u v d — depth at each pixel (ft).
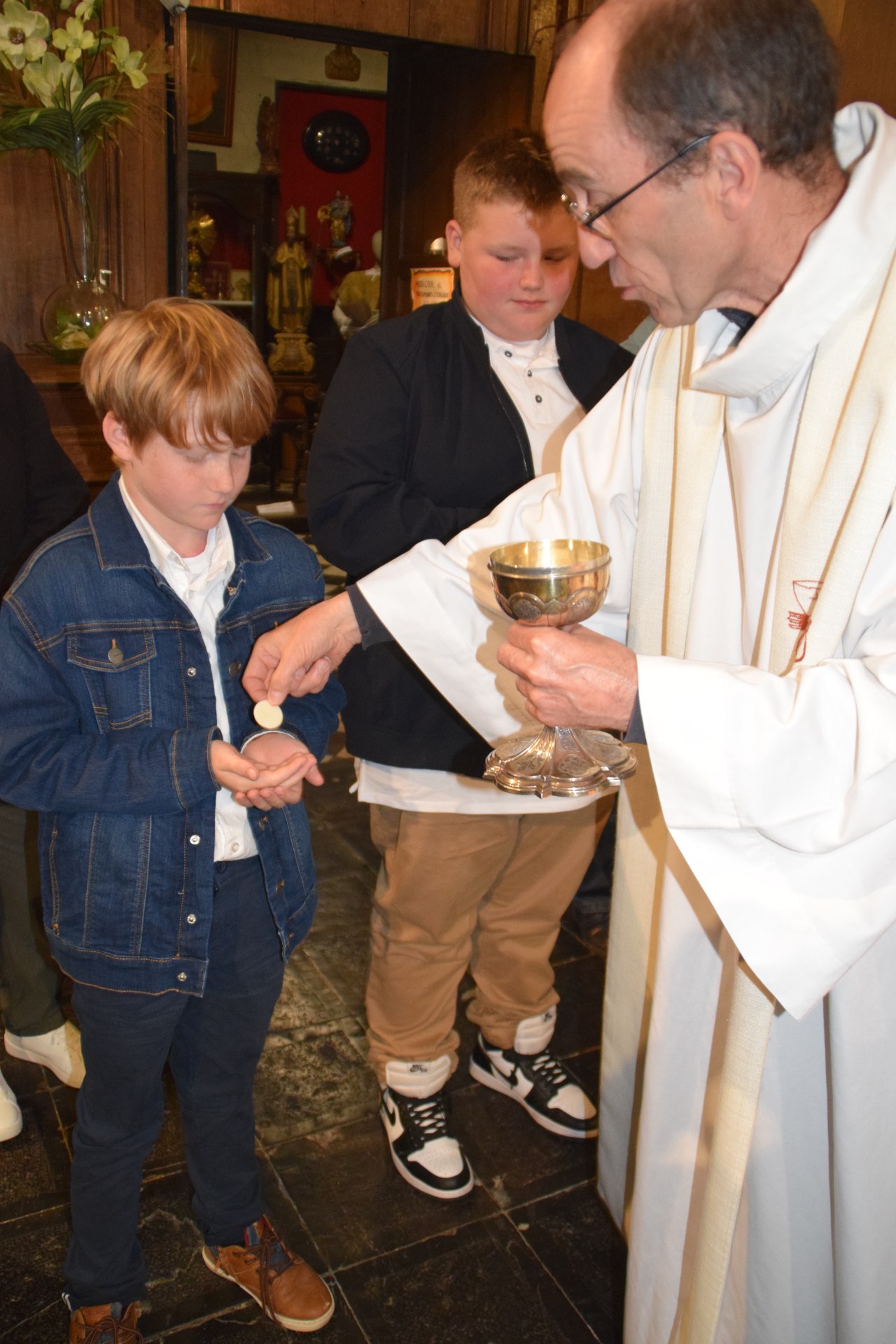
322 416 6.32
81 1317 5.39
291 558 5.11
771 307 3.65
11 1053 7.54
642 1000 5.11
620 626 5.21
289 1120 7.20
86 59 9.68
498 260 5.87
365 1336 5.73
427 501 6.02
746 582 4.25
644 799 4.93
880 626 3.58
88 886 4.68
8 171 11.10
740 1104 4.04
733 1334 4.63
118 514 4.60
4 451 6.40
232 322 4.45
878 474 3.53
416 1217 6.51
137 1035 4.86
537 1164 6.97
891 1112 4.00
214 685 4.84
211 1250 5.94
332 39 14.06
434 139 16.19
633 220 3.51
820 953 3.63
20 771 4.48
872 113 3.67
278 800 4.57
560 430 6.46
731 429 4.16
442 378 6.22
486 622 5.03
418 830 6.27
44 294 11.55
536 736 4.22
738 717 3.46
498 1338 5.76
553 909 6.97
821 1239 4.39
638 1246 4.84
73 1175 5.19
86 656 4.53
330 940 9.20
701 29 3.17
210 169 24.02
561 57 3.51
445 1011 6.79
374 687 6.09
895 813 3.43
